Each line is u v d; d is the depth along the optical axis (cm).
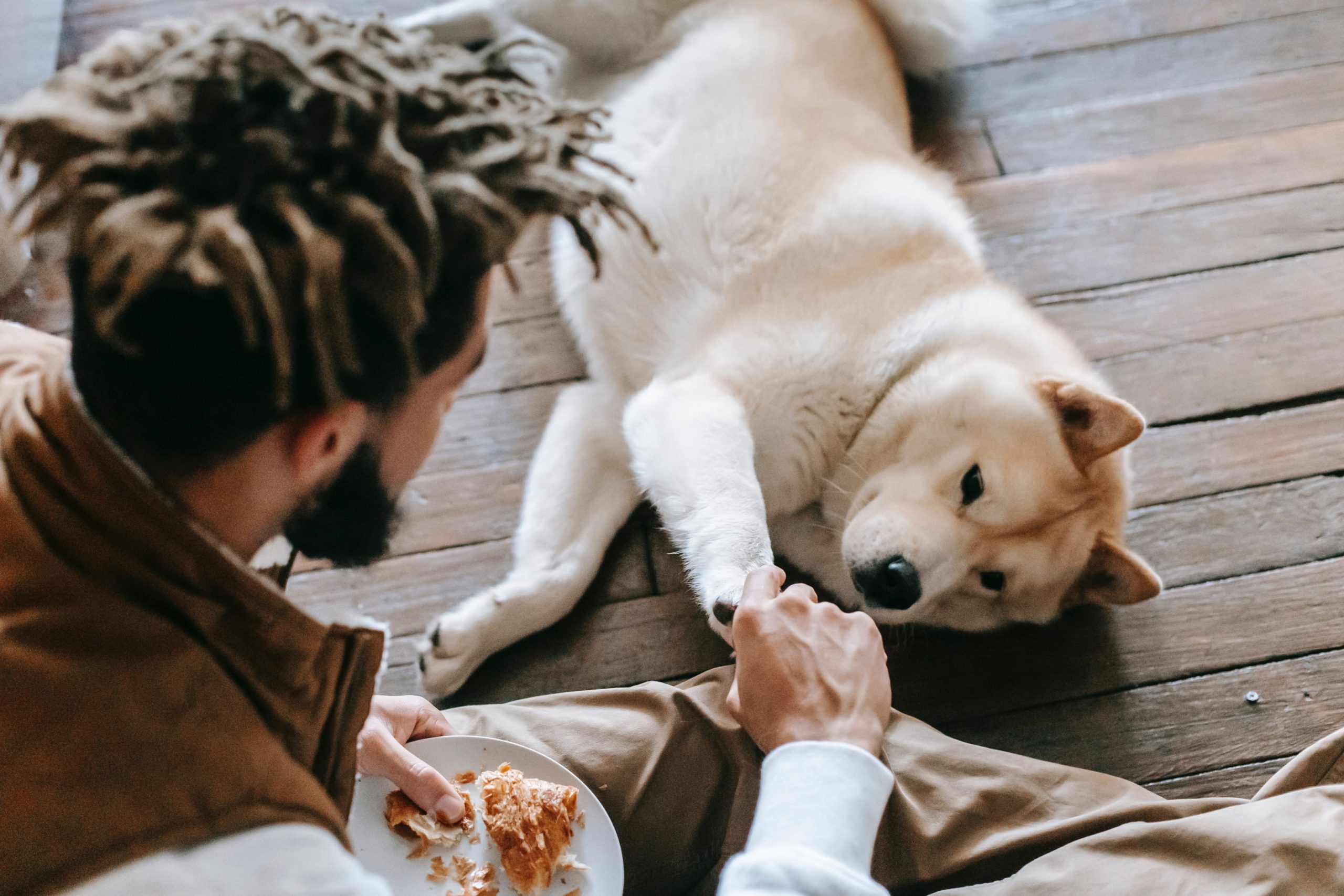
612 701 159
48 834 66
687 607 202
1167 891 118
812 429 188
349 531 86
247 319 61
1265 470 219
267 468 74
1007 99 272
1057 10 286
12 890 66
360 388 72
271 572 130
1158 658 199
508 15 238
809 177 197
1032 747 191
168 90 65
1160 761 188
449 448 217
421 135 70
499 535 207
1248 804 125
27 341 100
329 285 64
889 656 200
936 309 187
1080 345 234
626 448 206
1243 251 246
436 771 133
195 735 72
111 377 67
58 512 72
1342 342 233
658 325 206
